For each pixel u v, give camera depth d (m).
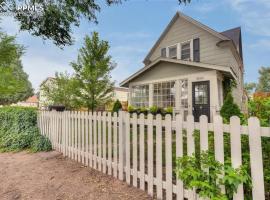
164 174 3.56
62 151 5.52
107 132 4.25
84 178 3.84
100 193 3.24
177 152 2.83
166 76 12.05
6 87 8.09
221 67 9.66
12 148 6.23
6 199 3.22
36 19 4.84
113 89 13.94
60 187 3.52
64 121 5.50
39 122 6.94
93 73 12.78
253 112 2.74
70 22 5.04
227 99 7.79
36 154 5.61
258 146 2.14
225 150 2.52
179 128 2.82
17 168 4.58
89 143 4.53
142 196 3.12
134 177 3.45
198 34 13.49
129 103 14.02
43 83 19.70
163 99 12.27
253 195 2.16
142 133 3.36
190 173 2.38
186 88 11.23
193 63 10.51
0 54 7.09
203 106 10.38
